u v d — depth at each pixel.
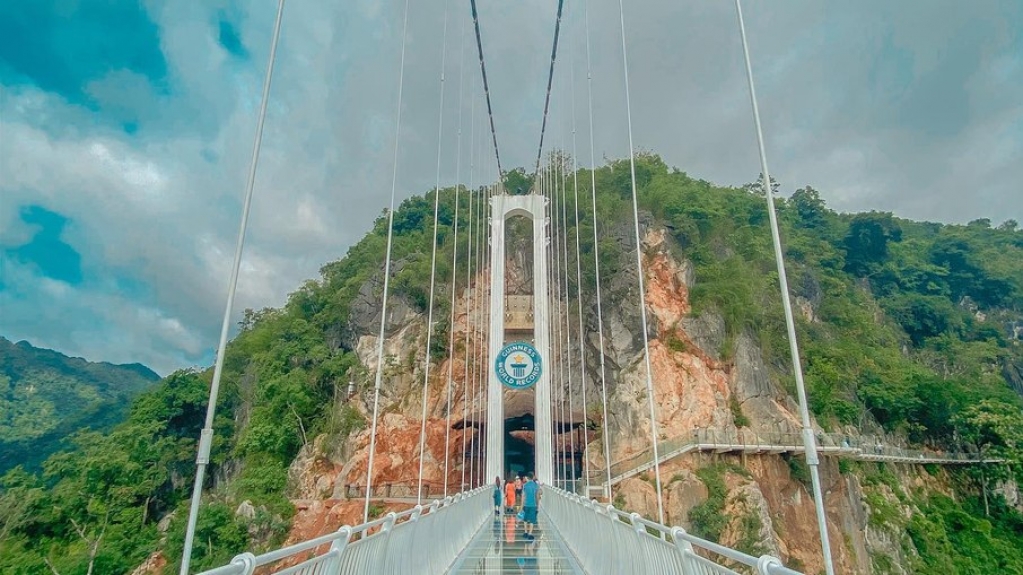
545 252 31.89
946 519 42.56
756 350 40.41
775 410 37.75
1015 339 70.25
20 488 37.59
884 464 42.16
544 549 13.70
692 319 40.12
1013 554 40.81
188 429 46.88
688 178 58.50
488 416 28.78
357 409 41.44
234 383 49.22
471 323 44.16
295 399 42.59
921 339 64.62
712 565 4.55
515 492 20.08
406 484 36.53
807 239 65.94
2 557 34.25
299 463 40.22
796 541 31.98
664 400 36.75
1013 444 45.50
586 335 42.16
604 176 54.12
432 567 9.73
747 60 8.38
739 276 43.59
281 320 52.78
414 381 42.09
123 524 37.62
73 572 33.53
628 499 30.64
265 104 7.46
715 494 30.34
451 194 57.44
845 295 59.50
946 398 48.19
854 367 48.59
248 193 6.99
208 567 32.91
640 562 7.23
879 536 36.66
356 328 46.53
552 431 32.56
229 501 38.59
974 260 77.25
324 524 34.59
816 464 6.06
